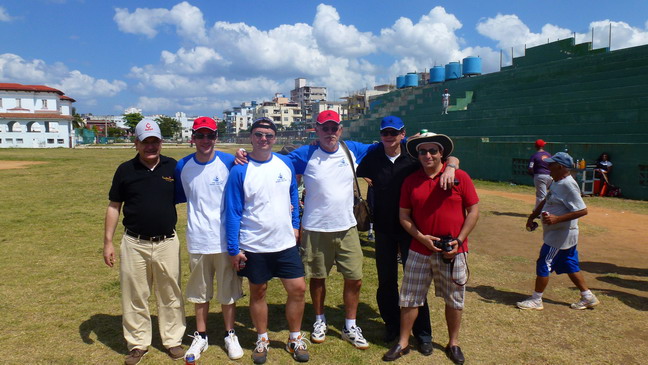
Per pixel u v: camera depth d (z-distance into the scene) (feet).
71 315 15.40
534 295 16.19
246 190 11.94
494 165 63.52
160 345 13.48
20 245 24.76
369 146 14.38
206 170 12.41
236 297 12.81
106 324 14.74
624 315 15.47
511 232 29.01
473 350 13.05
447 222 11.92
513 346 13.28
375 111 133.80
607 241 26.43
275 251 12.17
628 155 45.70
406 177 12.90
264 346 12.53
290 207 12.87
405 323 12.57
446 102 89.04
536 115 65.21
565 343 13.46
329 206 13.03
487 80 93.66
